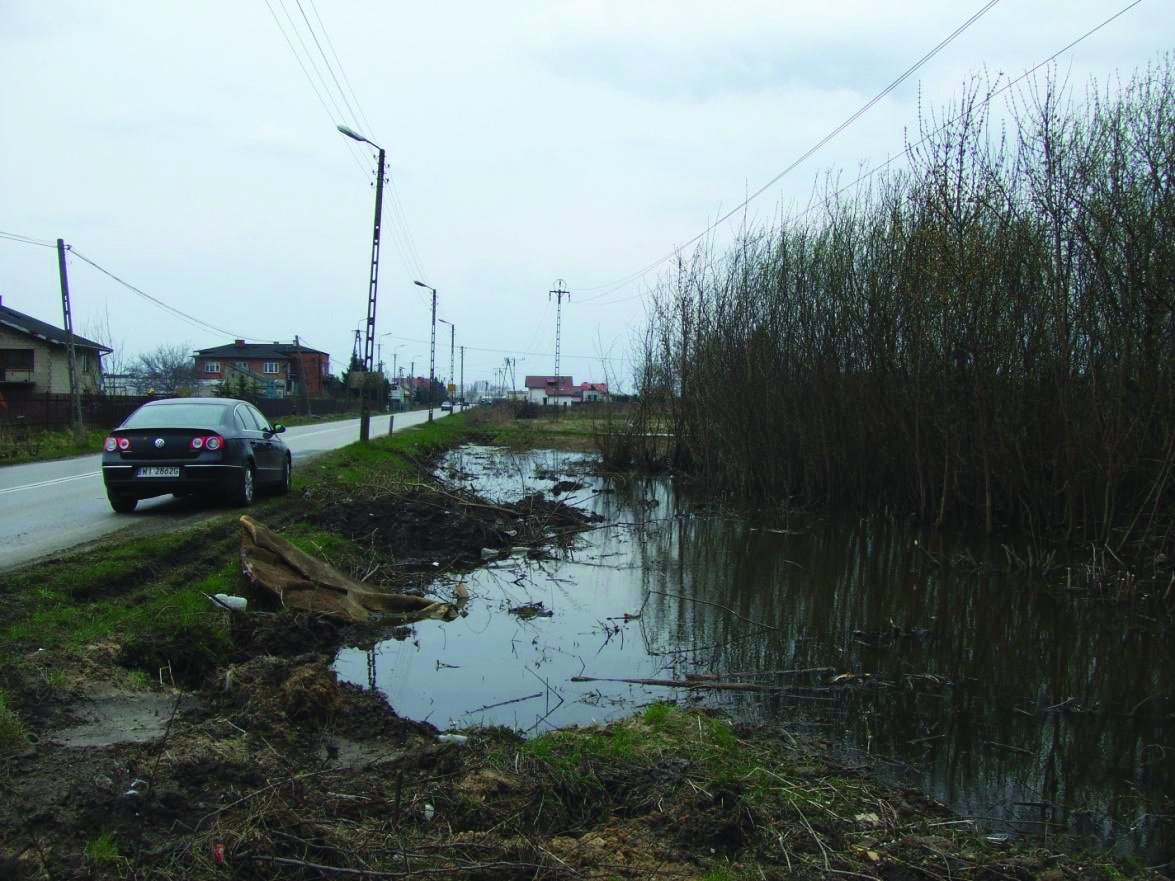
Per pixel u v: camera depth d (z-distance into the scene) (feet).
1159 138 36.86
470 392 533.96
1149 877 14.16
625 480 81.05
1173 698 23.90
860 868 13.14
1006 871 13.44
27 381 134.82
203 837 11.90
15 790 12.29
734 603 33.73
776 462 63.05
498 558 41.73
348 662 24.14
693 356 76.84
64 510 39.24
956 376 46.75
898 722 21.42
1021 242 43.32
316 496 47.52
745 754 17.90
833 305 57.06
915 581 38.06
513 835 13.50
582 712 21.07
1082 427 40.63
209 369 276.62
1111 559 38.32
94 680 17.74
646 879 12.35
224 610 23.56
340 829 12.82
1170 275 36.29
